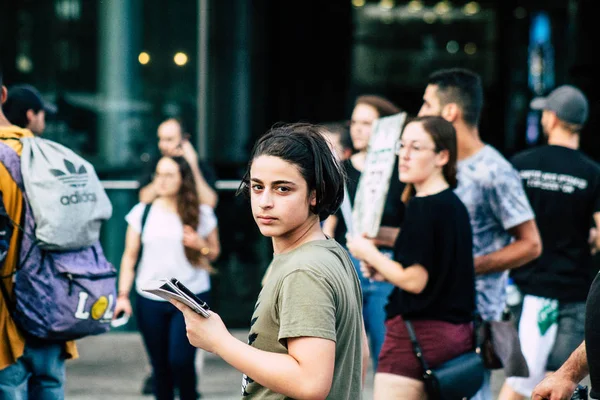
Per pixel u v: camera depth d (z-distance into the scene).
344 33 16.73
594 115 12.20
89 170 4.70
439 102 5.34
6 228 4.26
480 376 4.61
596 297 3.35
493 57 20.14
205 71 10.18
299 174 3.02
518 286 6.14
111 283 4.80
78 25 10.15
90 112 10.12
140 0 10.16
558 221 6.02
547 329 5.99
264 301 3.05
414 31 21.20
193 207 6.65
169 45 10.17
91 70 10.13
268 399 3.04
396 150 5.14
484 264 5.16
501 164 5.26
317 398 2.87
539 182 6.08
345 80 16.94
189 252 6.62
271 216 3.02
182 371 6.30
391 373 4.71
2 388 4.45
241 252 10.88
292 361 2.89
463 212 4.69
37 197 4.45
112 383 8.16
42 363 4.62
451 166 4.86
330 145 3.16
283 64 16.11
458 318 4.64
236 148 13.88
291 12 16.16
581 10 13.02
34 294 4.47
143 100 10.15
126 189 9.98
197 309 2.92
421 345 4.62
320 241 3.09
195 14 10.19
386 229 5.68
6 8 10.16
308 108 16.59
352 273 3.18
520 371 4.95
